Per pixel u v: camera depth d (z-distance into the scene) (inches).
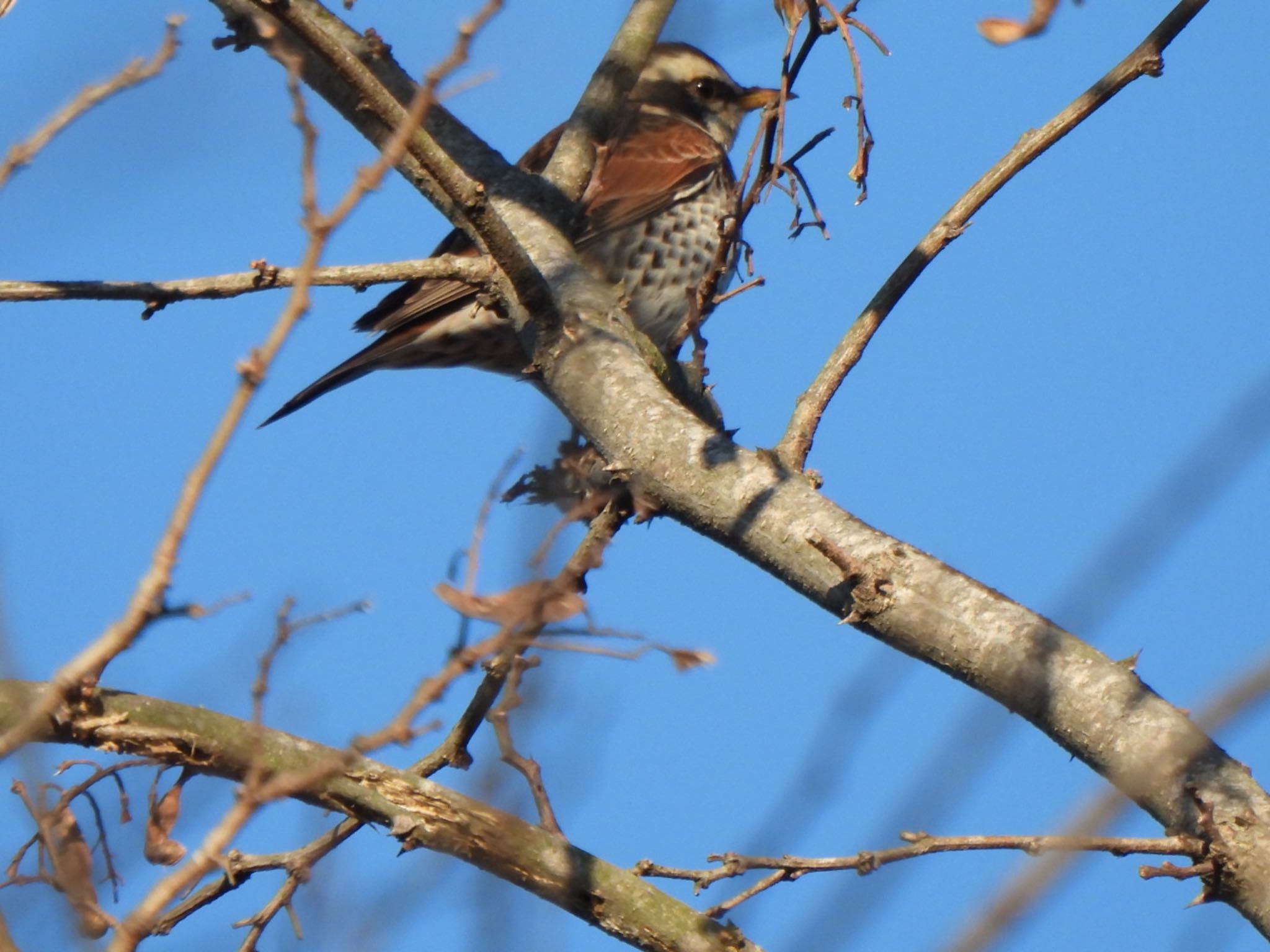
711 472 297.9
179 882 205.3
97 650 225.9
